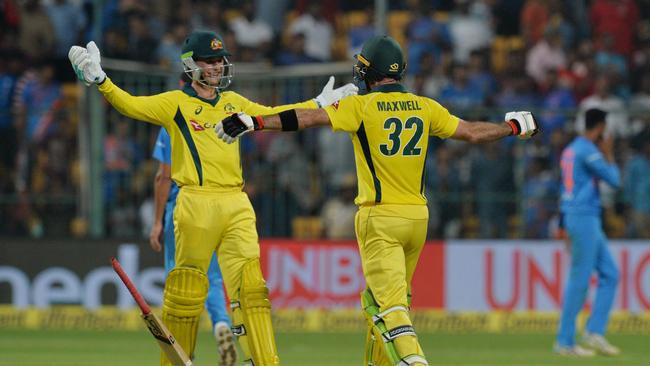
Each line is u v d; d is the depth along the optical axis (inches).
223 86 962.7
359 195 882.8
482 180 1828.2
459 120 891.4
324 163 1830.7
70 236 1742.1
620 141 1863.9
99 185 1768.0
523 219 1834.4
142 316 884.6
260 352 928.9
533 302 1771.7
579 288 1416.1
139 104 928.9
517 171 1835.6
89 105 1768.0
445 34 2185.0
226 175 955.3
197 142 946.7
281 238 1803.6
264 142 1818.4
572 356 1433.3
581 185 1397.6
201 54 945.5
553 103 2139.5
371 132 860.6
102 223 1770.4
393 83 879.1
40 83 2034.9
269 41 2149.4
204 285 949.8
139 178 1791.3
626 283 1763.0
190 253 954.7
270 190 1812.3
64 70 2128.4
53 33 2130.9
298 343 1592.0
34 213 1838.1
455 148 1844.2
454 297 1771.7
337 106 855.1
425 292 1769.2
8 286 1740.9
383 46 877.2
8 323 1738.4
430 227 1823.3
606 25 2297.0
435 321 1766.7
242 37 2167.8
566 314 1434.5
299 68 1812.3
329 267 1758.1
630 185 1860.2
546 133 1843.0
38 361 1325.0
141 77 1722.4
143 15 2065.7
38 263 1742.1
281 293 1755.7
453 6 2299.5
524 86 2134.6
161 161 1140.5
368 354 898.7
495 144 1829.5
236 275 951.6
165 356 943.7
